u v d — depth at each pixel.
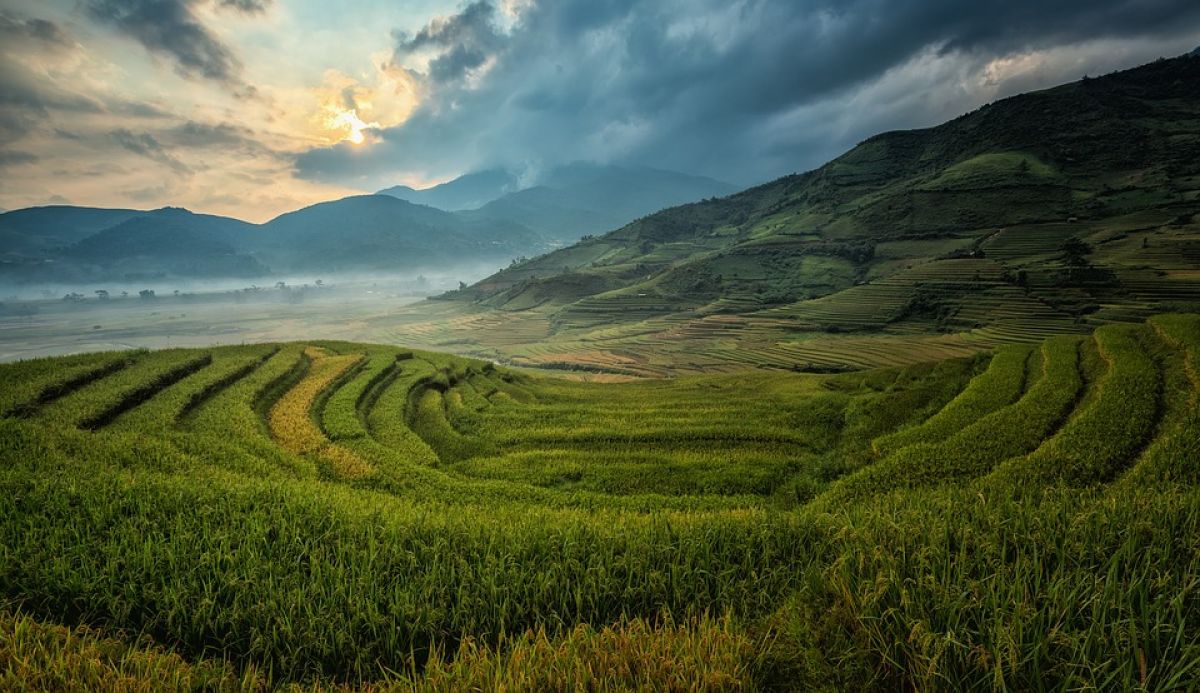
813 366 120.06
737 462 33.72
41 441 23.89
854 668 7.22
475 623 10.18
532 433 40.62
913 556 9.07
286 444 32.25
